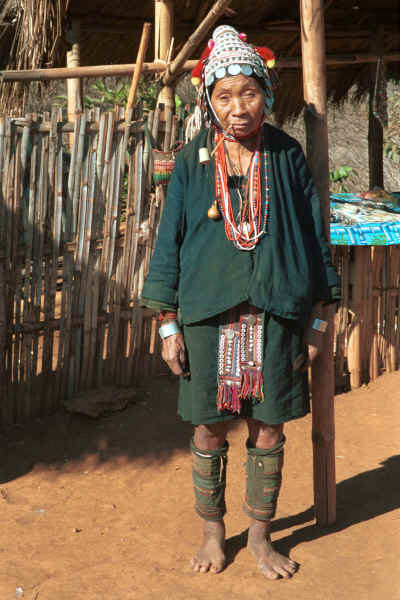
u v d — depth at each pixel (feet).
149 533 9.15
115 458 11.57
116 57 23.20
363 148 41.27
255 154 7.48
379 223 13.92
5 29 17.11
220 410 7.59
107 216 13.21
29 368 12.87
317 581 7.79
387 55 22.52
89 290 13.25
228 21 21.67
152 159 13.46
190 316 7.41
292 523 9.22
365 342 14.48
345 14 22.58
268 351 7.44
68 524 9.48
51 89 28.84
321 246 7.79
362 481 10.33
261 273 7.23
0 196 12.19
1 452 11.87
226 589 7.71
